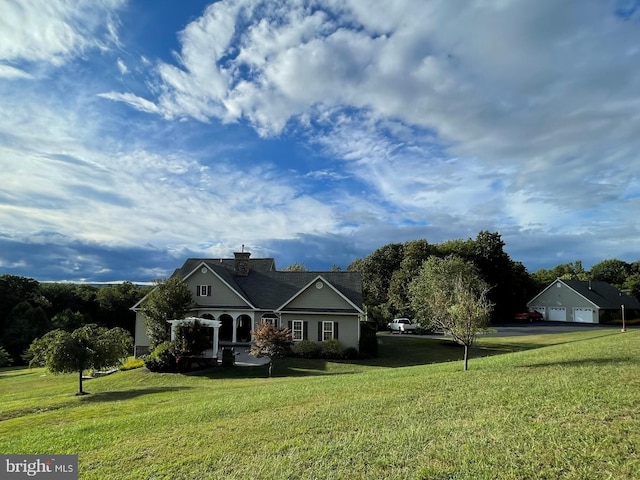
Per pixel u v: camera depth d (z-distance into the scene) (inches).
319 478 217.6
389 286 2390.5
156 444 300.5
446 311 587.8
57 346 658.8
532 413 288.0
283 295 1234.6
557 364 488.7
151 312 1078.4
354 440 267.3
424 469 213.6
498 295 2343.8
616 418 261.1
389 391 416.2
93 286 2381.9
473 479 198.7
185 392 577.6
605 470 194.9
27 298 1980.8
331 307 1129.4
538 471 200.4
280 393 467.2
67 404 551.2
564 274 3344.0
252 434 301.6
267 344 800.9
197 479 232.8
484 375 460.8
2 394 749.3
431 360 1030.4
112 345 700.0
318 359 1035.9
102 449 303.0
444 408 326.0
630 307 2277.3
